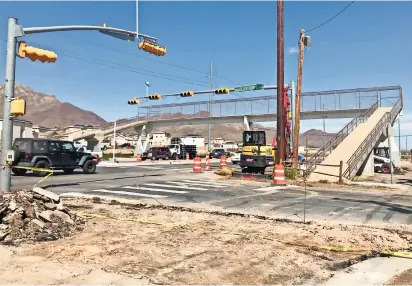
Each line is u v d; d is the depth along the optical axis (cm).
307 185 1886
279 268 579
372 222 972
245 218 993
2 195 950
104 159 5425
